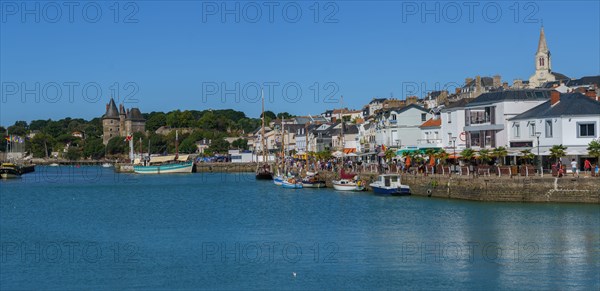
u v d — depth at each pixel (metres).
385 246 65.94
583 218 77.06
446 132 132.00
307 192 134.00
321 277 54.78
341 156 164.75
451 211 86.81
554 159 102.62
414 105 155.00
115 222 92.12
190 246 69.62
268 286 52.62
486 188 92.31
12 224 92.25
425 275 54.62
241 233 77.50
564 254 60.66
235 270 57.94
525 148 105.44
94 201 129.50
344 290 51.00
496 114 118.38
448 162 123.56
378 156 155.38
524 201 89.56
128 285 53.94
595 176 87.75
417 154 127.25
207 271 57.88
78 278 56.56
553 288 50.47
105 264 61.75
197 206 112.88
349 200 108.75
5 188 175.88
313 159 195.62
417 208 91.88
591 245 63.72
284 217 90.94
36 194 151.62
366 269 56.97
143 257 64.44
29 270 59.91
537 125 108.31
